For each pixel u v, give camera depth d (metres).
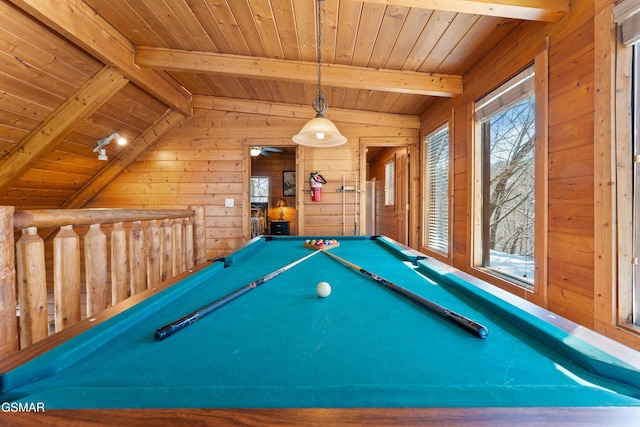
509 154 2.46
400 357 0.69
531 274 2.26
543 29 1.88
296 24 2.22
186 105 3.88
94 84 2.74
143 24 2.41
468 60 2.59
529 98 2.10
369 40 2.35
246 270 1.59
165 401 0.50
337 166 4.10
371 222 6.98
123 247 1.80
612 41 1.44
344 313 0.98
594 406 0.49
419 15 2.02
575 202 1.65
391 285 1.23
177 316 0.93
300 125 4.07
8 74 2.27
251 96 3.89
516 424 0.44
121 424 0.44
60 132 2.85
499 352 0.71
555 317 0.83
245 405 0.49
